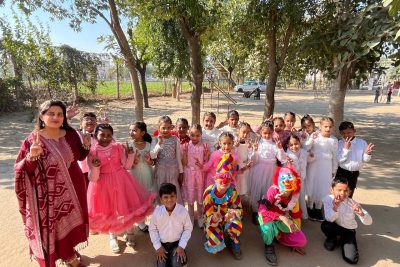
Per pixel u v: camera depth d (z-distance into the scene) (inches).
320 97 1083.9
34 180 109.3
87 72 756.0
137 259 138.7
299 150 170.2
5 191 215.2
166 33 555.5
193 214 168.4
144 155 159.6
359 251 145.1
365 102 948.6
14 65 611.2
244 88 1280.8
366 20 222.7
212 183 160.2
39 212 110.9
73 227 121.0
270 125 170.7
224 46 558.9
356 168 176.2
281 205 142.1
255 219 171.0
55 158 112.1
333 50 273.0
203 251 146.3
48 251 113.0
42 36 574.9
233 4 372.5
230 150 154.8
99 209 137.9
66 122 121.0
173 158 161.2
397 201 200.5
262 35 411.5
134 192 143.4
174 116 596.7
